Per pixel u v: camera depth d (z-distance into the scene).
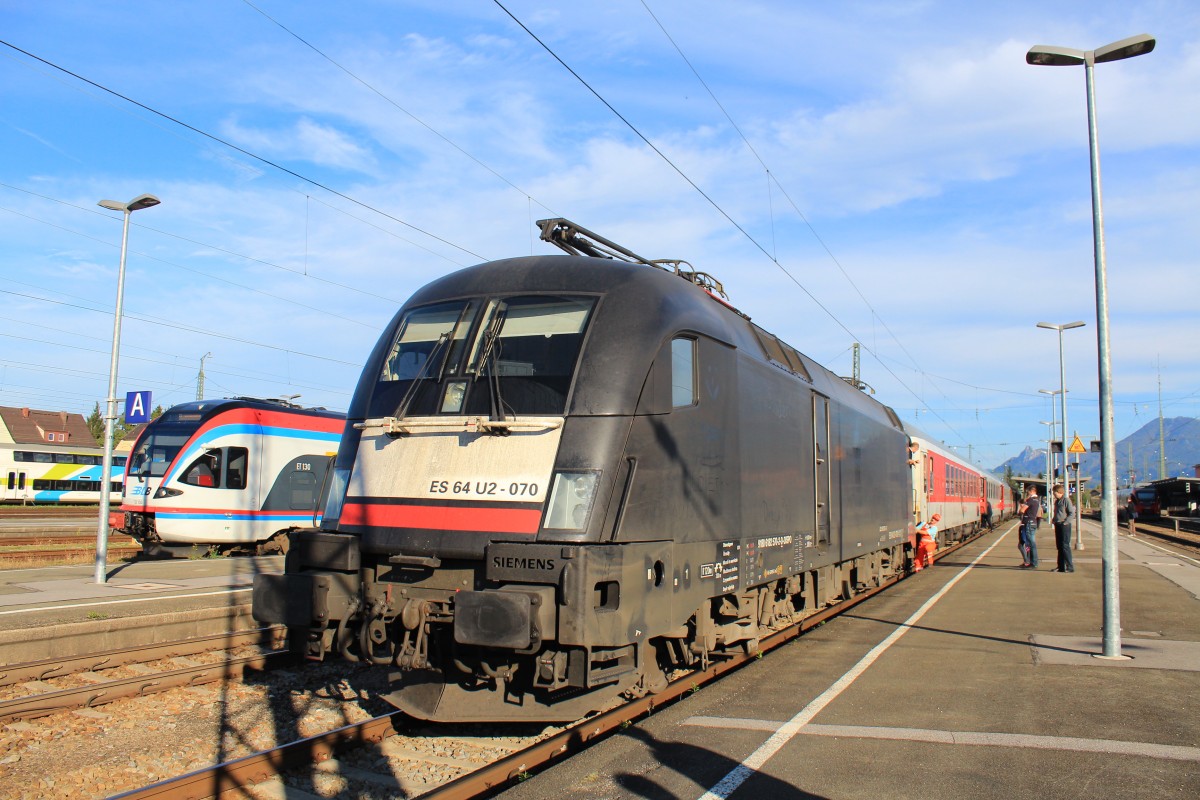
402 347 7.82
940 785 5.79
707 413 8.11
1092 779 5.85
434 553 6.70
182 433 19.53
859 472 15.11
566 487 6.54
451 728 7.54
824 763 6.26
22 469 46.44
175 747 7.04
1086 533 41.28
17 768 6.55
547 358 7.11
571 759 6.44
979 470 45.44
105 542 14.30
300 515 20.91
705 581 7.92
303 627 7.11
